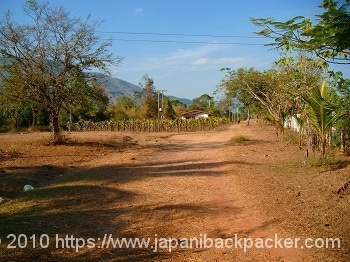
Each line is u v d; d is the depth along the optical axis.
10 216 6.16
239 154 14.05
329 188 7.76
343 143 12.44
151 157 14.16
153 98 53.06
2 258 4.43
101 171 10.80
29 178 9.95
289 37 5.52
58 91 16.77
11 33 15.63
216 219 6.16
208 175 10.04
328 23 4.73
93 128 36.56
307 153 10.84
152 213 6.48
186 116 64.94
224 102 45.41
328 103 9.81
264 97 27.45
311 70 13.35
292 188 7.97
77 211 6.50
